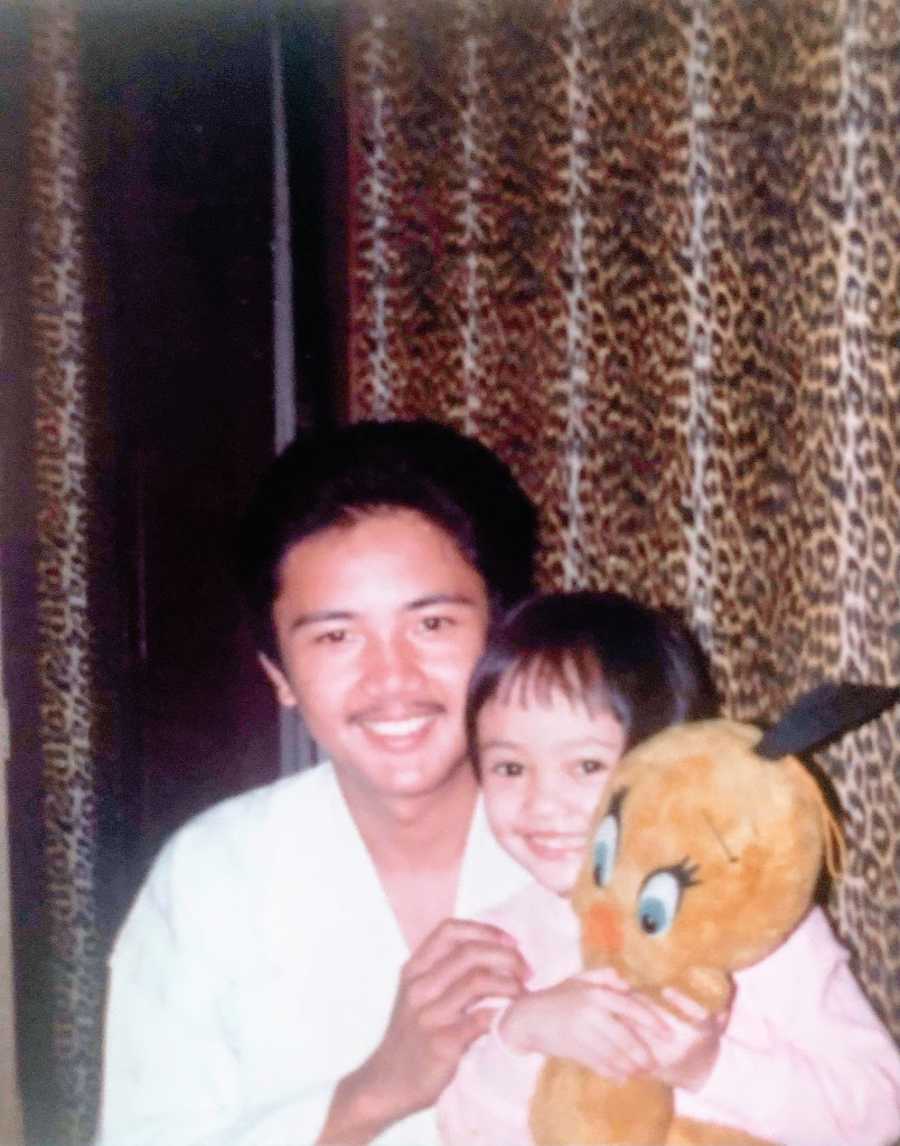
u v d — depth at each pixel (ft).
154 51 3.77
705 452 3.00
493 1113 2.46
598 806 2.31
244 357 3.84
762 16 2.87
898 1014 2.84
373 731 2.73
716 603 3.00
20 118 3.84
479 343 3.35
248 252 3.80
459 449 2.92
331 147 3.54
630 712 2.55
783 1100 2.32
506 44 3.26
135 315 3.86
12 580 3.98
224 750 3.99
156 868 3.12
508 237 3.30
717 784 2.16
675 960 2.14
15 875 4.04
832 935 2.62
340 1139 2.58
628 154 3.07
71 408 3.93
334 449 2.85
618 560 3.15
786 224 2.86
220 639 3.95
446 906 2.99
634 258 3.08
